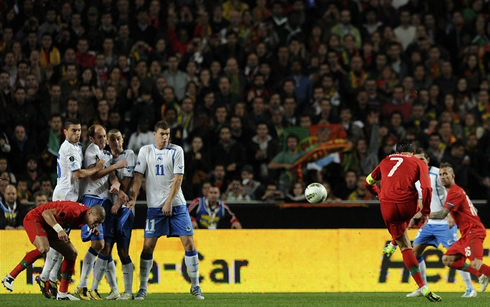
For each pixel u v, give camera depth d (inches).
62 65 2285.9
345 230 1558.8
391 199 1238.3
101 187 1331.2
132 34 2427.4
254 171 2059.5
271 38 2455.7
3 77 2167.8
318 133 2044.8
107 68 2313.0
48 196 1850.4
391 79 2343.8
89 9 2475.4
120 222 1339.8
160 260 1529.3
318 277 1546.5
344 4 2554.1
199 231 1540.4
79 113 2130.9
